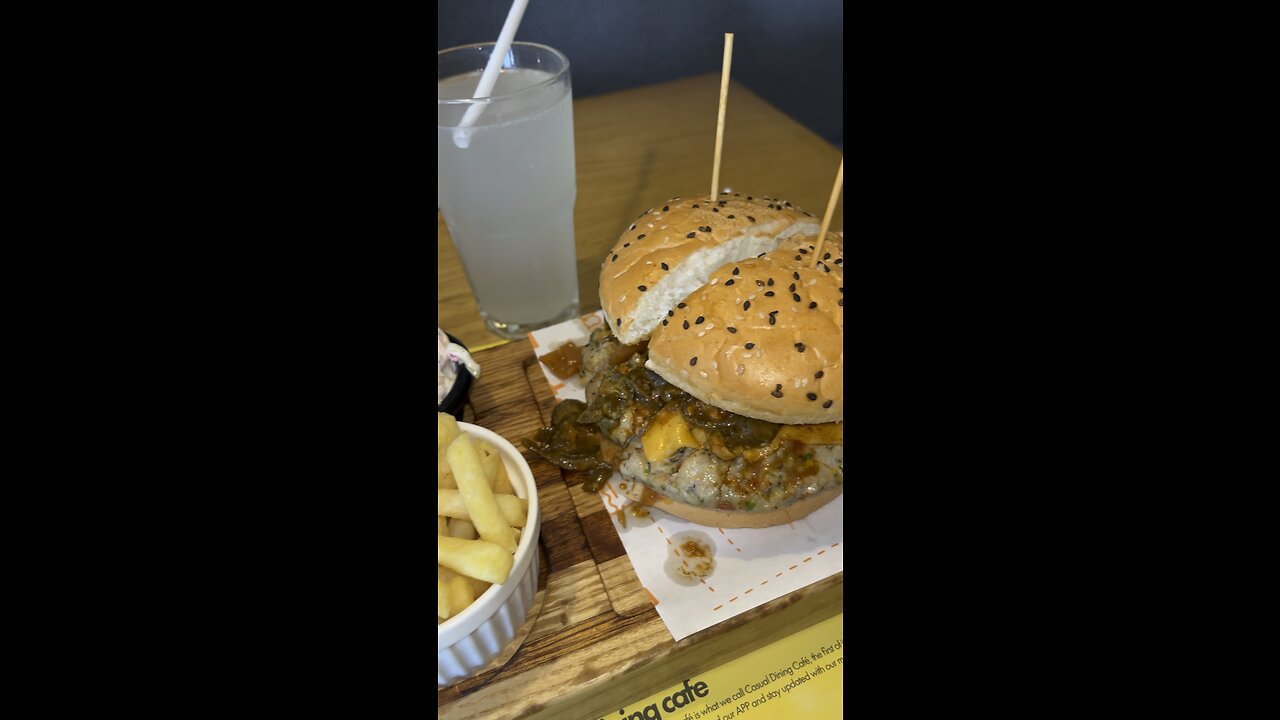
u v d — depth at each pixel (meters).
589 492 0.39
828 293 0.35
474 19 0.83
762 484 0.35
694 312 0.36
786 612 0.35
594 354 0.42
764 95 0.91
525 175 0.44
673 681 0.33
